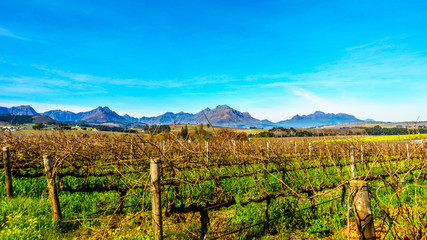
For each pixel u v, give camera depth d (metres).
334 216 5.45
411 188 6.98
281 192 5.37
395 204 5.89
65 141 7.93
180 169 4.68
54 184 4.89
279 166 6.27
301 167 7.02
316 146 12.36
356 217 2.98
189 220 5.35
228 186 7.34
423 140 3.43
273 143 13.81
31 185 7.45
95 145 6.75
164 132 4.39
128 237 4.20
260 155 6.15
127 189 5.83
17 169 7.47
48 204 5.60
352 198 3.02
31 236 3.97
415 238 3.06
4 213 4.96
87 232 4.74
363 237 2.91
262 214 5.63
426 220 4.46
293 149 13.01
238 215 5.72
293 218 5.49
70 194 6.59
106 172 6.79
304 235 4.95
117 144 7.43
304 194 6.27
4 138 9.17
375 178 5.58
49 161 4.84
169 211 4.05
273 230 5.15
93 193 6.70
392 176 3.46
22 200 5.80
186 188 6.27
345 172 8.38
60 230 4.65
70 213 5.50
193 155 4.90
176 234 4.68
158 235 3.53
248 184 7.36
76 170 6.05
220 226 5.21
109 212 5.67
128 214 5.62
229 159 7.15
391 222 3.28
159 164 3.58
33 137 9.52
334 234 4.91
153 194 3.56
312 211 5.61
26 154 8.70
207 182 6.59
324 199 6.34
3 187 7.13
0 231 3.94
